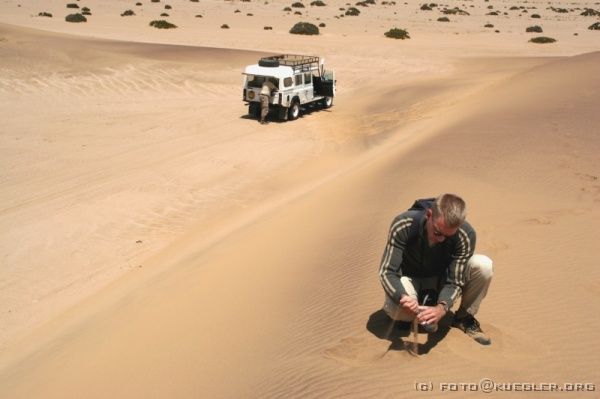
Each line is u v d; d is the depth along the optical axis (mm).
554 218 7801
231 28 58344
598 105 16594
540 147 12711
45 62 34969
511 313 4746
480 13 86750
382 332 4543
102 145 20688
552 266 5836
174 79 33875
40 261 11375
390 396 3598
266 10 78125
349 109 27047
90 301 9016
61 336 7312
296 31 53688
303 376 4008
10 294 10008
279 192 14992
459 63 40156
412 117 23234
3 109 26234
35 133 22266
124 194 15250
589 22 76875
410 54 43656
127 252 11625
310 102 26141
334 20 68312
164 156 19188
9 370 6555
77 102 28469
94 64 35531
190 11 72312
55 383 5273
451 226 3699
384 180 11383
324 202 10773
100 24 56719
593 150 12188
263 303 5918
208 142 21141
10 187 16016
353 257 6746
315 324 4973
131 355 5379
